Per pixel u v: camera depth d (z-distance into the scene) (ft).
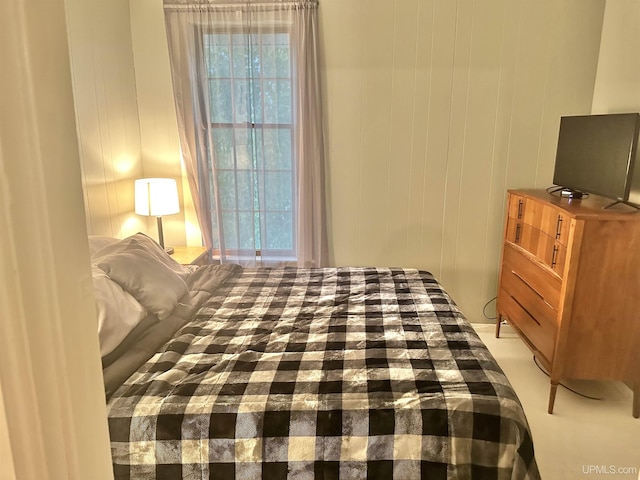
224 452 4.78
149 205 9.93
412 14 10.13
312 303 7.86
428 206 11.10
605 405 8.41
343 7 10.16
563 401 8.52
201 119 10.59
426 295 8.14
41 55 1.45
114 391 5.22
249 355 5.95
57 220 1.57
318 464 4.78
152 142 11.16
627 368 7.99
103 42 9.48
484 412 4.81
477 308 11.55
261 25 10.11
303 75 10.21
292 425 4.80
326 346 6.22
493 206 11.00
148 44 10.65
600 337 7.91
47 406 1.57
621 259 7.58
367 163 10.94
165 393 5.16
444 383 5.24
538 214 8.95
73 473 1.70
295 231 11.18
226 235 11.23
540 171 10.69
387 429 4.77
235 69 10.36
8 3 1.34
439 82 10.44
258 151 10.77
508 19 10.04
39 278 1.50
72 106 1.64
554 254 8.21
